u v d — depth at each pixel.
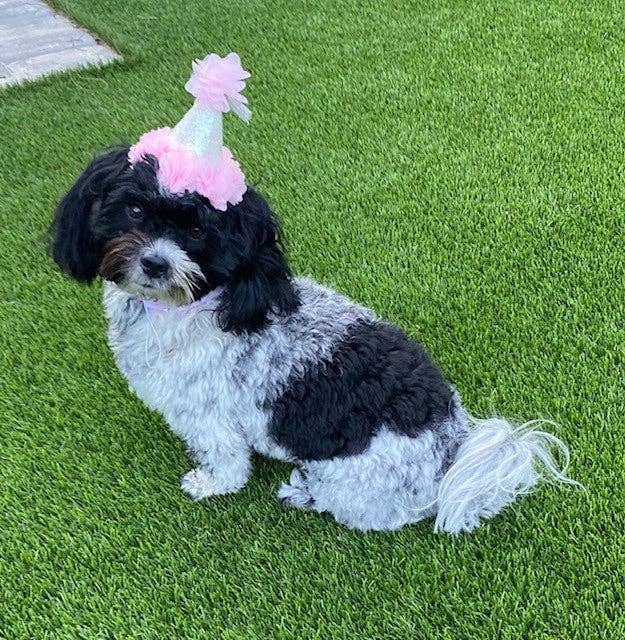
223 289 0.60
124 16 1.56
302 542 0.71
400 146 1.16
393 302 0.92
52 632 0.64
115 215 0.58
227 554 0.70
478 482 0.63
